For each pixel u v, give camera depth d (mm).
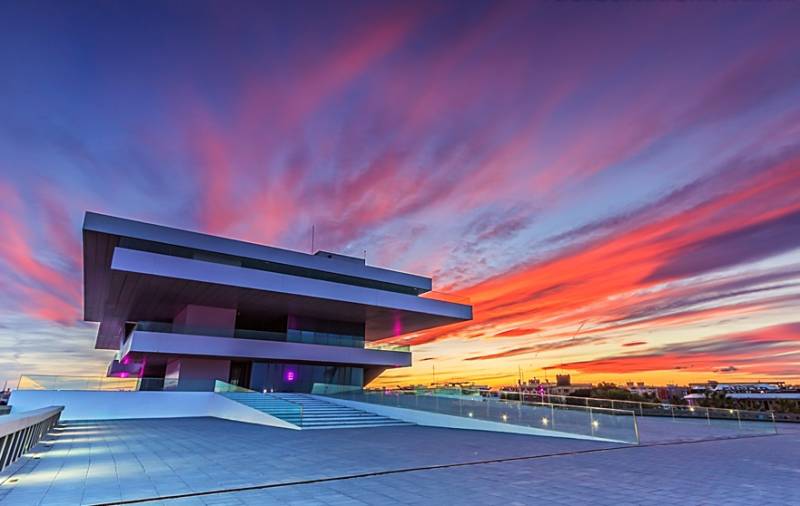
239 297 26469
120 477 7012
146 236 22719
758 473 7906
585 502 5516
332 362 30016
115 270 20922
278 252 27391
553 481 6980
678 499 5723
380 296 28875
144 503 5344
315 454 9984
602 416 13727
